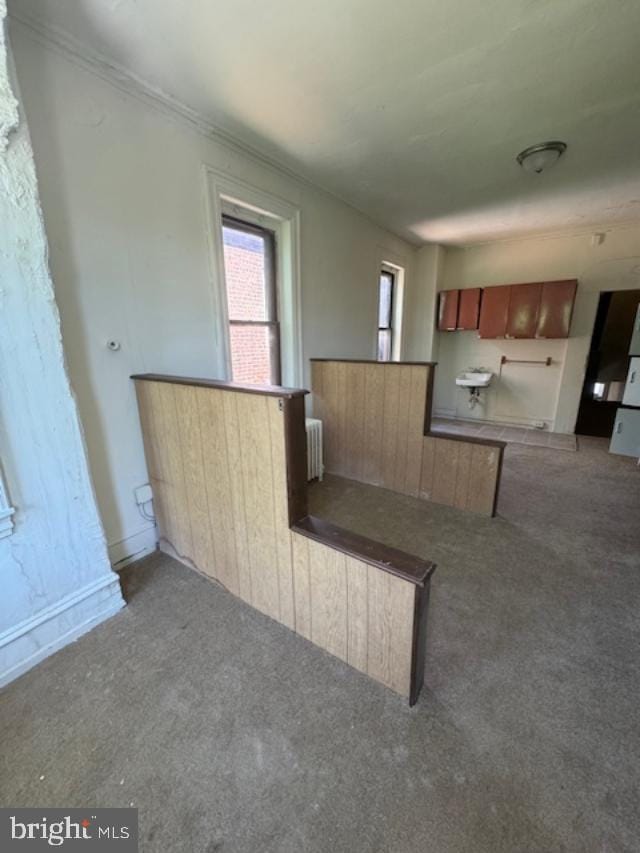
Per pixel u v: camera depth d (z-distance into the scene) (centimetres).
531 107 205
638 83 184
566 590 187
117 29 150
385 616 127
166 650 152
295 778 108
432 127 223
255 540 162
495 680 138
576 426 491
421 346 554
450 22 147
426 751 114
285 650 152
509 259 502
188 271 221
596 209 373
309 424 310
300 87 186
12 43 142
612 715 125
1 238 125
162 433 192
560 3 138
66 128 161
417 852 91
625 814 98
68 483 153
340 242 357
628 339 446
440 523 255
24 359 135
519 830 95
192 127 211
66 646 154
